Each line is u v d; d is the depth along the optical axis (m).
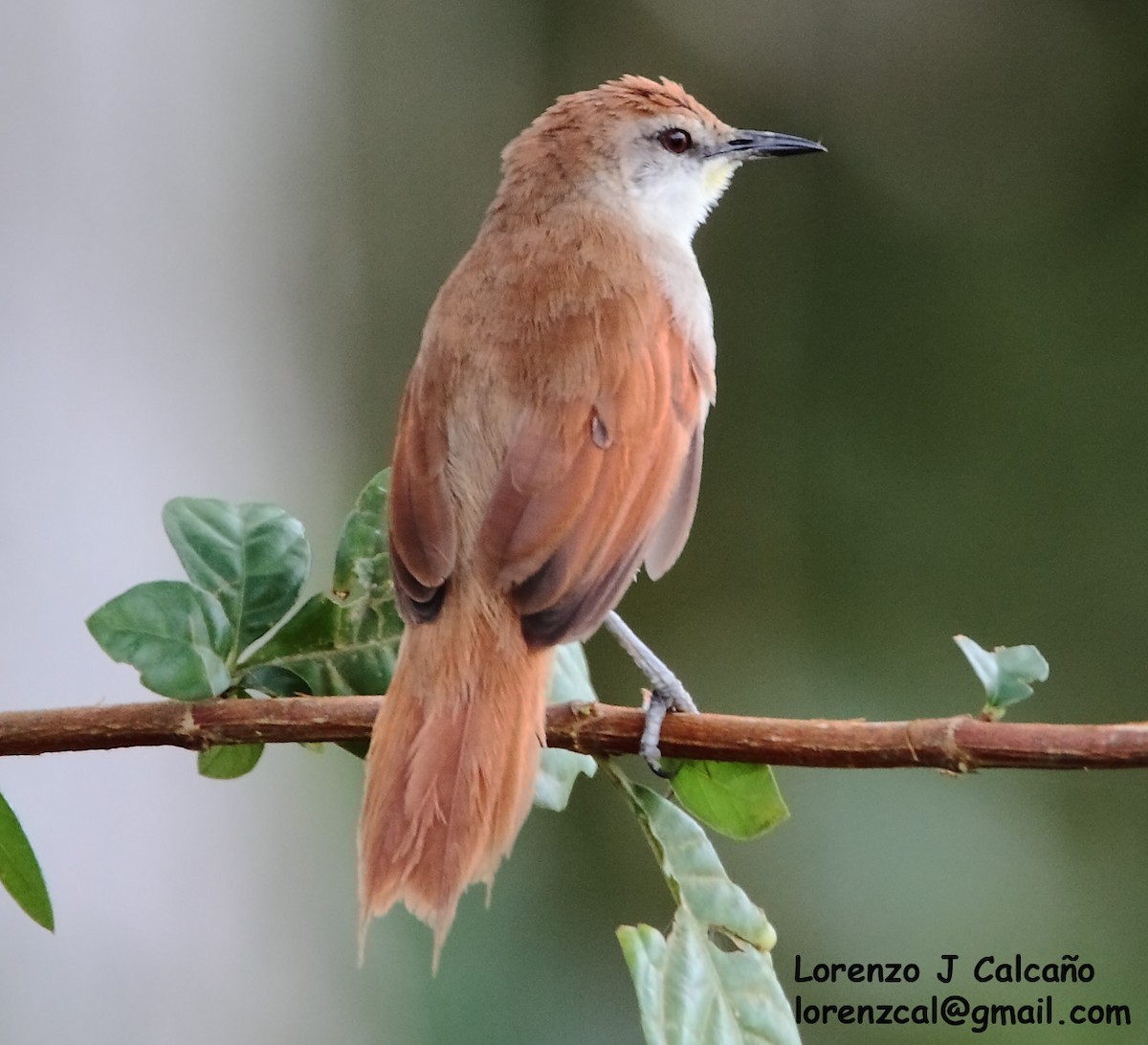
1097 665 14.39
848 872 12.41
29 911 5.39
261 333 12.02
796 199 17.34
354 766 11.88
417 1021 11.37
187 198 11.34
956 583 15.10
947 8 17.34
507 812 5.75
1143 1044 11.34
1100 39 17.03
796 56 17.62
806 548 15.68
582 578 6.40
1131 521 14.88
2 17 10.38
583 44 17.88
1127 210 16.58
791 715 14.64
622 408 6.78
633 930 5.51
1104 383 15.72
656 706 5.89
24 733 5.54
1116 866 12.28
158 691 5.47
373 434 16.17
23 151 10.45
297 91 12.94
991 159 17.05
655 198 8.65
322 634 6.06
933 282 16.69
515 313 7.04
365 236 16.56
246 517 6.03
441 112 17.25
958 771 5.35
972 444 15.73
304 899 11.21
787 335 16.83
